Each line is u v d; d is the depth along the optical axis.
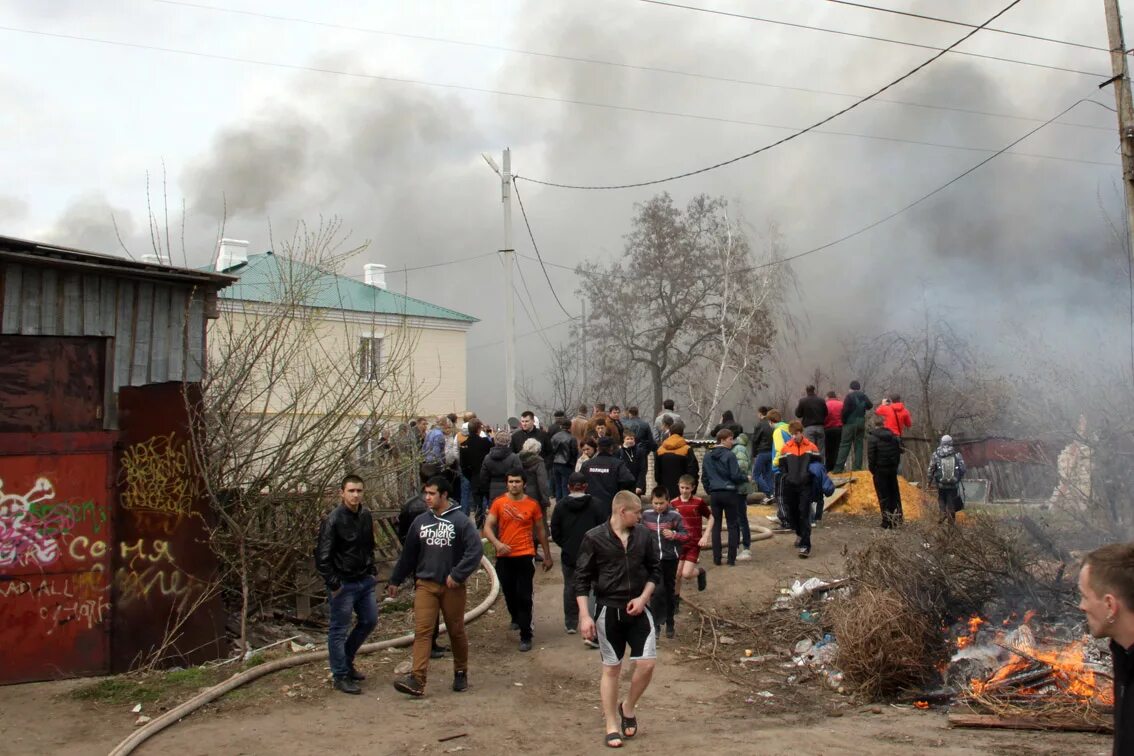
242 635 8.24
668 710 6.93
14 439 7.43
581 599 6.18
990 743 5.90
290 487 9.28
